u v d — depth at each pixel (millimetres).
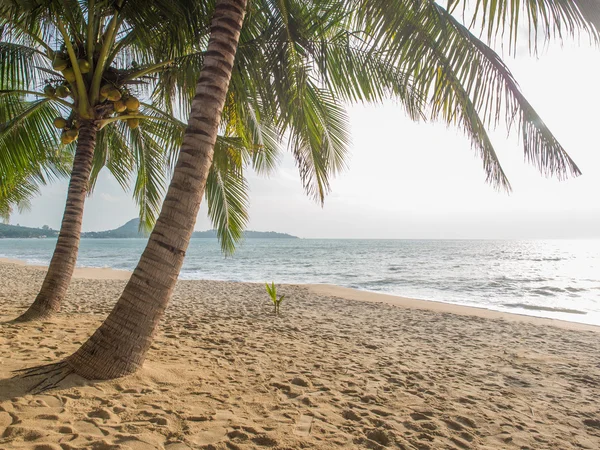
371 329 6941
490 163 3879
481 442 2641
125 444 2094
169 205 2902
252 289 12984
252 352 4668
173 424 2404
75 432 2164
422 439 2604
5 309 6215
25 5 3689
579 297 13398
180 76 4719
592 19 2549
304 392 3350
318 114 5578
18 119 4977
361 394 3422
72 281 13242
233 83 4719
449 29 3430
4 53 4598
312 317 7945
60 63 4109
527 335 6867
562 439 2781
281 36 4254
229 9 3059
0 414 2252
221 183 6598
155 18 4102
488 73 3436
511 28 2805
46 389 2621
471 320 8266
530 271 23906
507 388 3920
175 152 6016
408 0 3287
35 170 6137
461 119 3891
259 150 6613
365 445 2412
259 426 2523
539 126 3484
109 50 4668
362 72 4625
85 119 4633
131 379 2943
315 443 2361
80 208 5281
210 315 7508
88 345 2947
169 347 4488
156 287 2955
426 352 5367
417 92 4387
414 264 30641
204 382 3287
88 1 4152
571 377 4422
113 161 7156
